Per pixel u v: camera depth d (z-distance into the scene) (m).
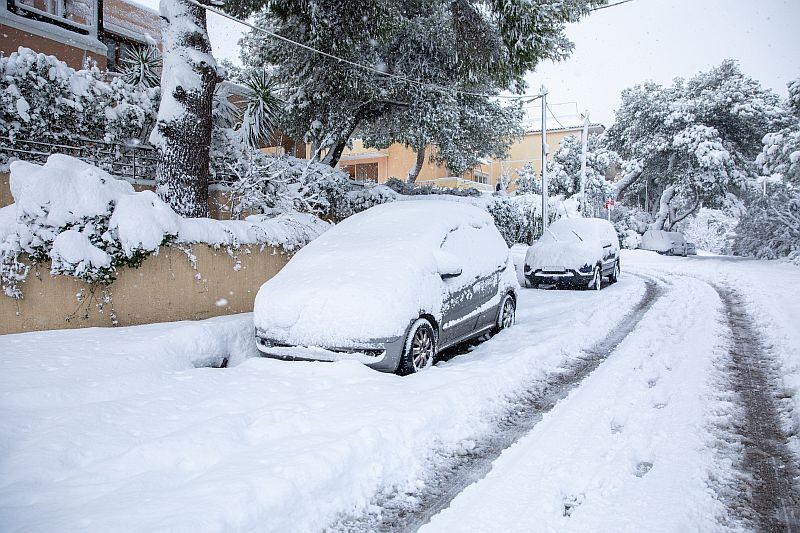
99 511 2.92
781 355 6.64
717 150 35.09
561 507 3.28
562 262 13.37
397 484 3.67
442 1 14.66
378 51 16.88
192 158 9.44
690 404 4.94
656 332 8.12
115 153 9.57
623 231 37.81
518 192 38.28
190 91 9.36
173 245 7.73
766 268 19.50
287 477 3.31
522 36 12.62
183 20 9.41
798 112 25.22
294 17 14.72
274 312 5.96
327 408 4.53
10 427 3.91
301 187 11.73
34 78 8.11
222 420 4.16
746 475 3.64
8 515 2.93
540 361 6.52
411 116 17.81
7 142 8.00
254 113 12.07
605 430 4.41
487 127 20.41
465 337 7.16
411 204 7.95
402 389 5.07
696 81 40.19
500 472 3.75
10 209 6.58
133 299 7.31
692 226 62.81
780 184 25.69
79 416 4.15
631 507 3.25
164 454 3.67
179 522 2.78
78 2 13.97
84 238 6.81
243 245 8.84
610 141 43.25
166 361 5.91
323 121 17.02
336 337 5.62
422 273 6.18
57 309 6.68
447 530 3.07
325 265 6.47
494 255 8.04
